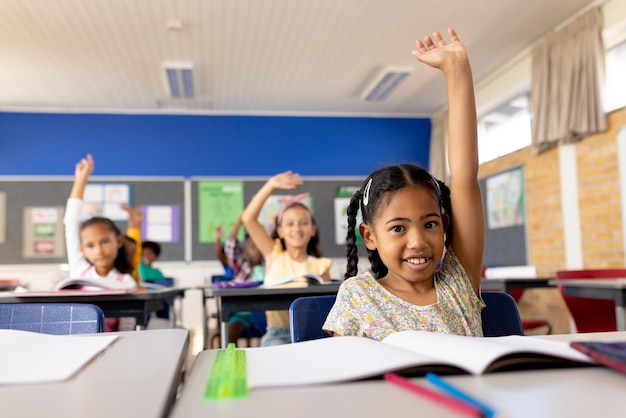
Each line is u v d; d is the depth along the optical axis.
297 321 1.07
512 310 1.12
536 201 4.56
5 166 5.82
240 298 2.01
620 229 3.64
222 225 6.07
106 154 6.00
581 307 2.63
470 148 1.03
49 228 5.80
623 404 0.37
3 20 3.94
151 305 2.04
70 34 4.20
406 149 6.46
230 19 4.01
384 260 0.96
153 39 4.31
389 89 5.46
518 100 4.98
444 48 1.06
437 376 0.46
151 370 0.52
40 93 5.50
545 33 4.37
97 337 0.74
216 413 0.36
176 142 6.13
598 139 3.85
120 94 5.60
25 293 1.74
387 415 0.35
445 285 0.99
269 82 5.35
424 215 0.92
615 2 3.74
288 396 0.41
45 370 0.51
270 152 6.27
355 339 0.62
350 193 6.30
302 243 2.65
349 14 3.97
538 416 0.34
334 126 6.39
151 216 5.98
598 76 3.77
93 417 0.36
